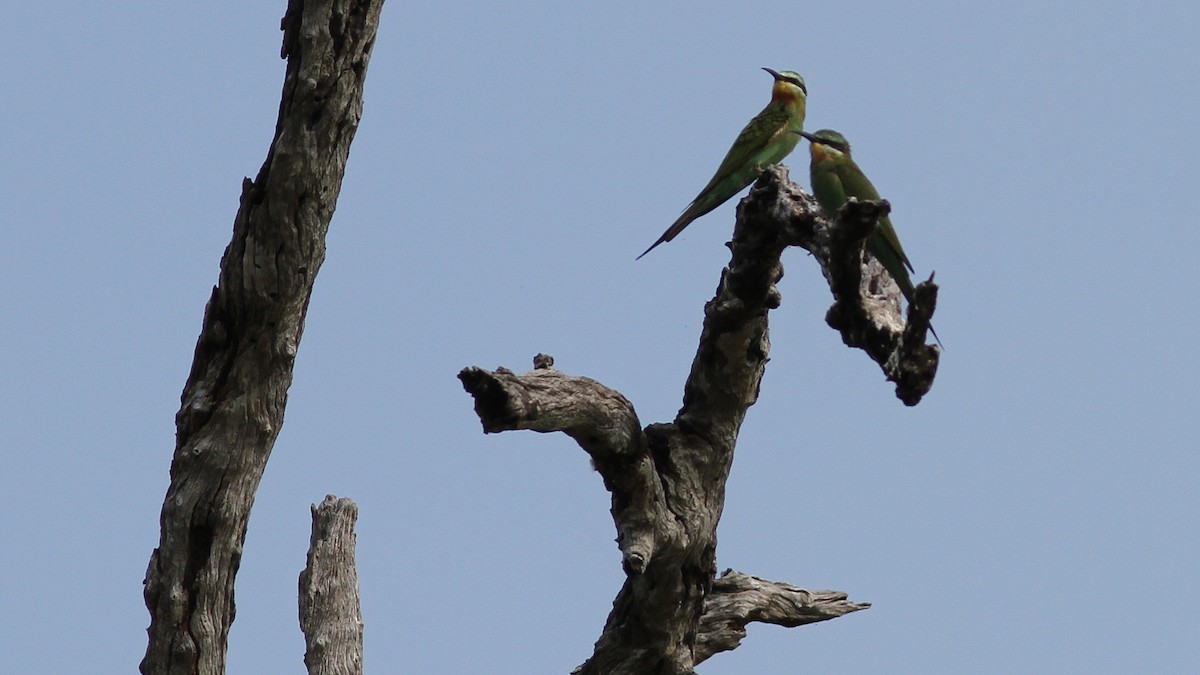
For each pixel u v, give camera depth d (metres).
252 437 11.65
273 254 11.15
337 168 11.08
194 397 11.62
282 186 10.96
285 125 10.88
